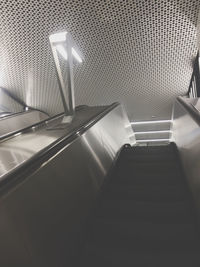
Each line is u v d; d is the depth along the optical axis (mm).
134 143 8625
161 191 2609
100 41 4973
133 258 1678
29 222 1472
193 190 2246
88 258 1743
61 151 2229
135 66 5551
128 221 2115
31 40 5027
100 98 6848
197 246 1726
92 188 2559
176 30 4598
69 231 1845
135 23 4547
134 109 7324
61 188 1977
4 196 1362
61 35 3104
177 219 2078
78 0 4191
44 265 1437
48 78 6141
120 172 3389
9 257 1248
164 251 1710
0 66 5766
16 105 7395
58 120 4223
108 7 4289
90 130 3234
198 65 5207
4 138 3055
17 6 4320
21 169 1626
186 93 6191
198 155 2223
